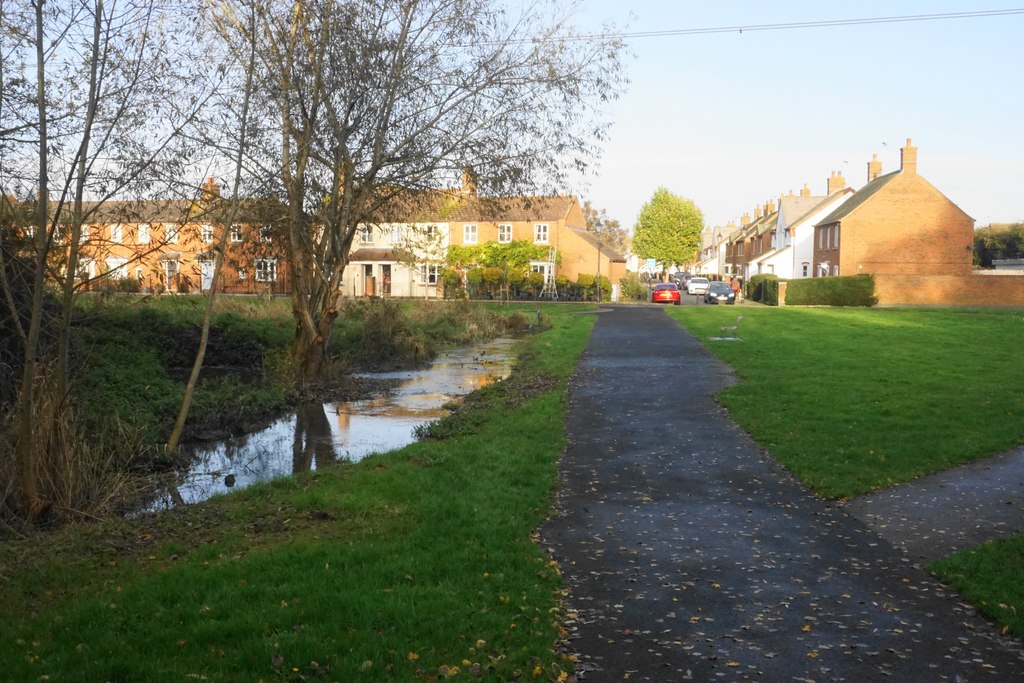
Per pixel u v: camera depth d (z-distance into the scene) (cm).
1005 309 4438
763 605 632
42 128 865
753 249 9569
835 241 6159
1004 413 1331
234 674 504
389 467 1085
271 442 1386
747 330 3092
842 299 5144
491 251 5975
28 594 668
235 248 1872
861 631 584
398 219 1972
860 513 859
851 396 1511
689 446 1184
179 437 1305
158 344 2108
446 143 1736
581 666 533
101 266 1304
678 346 2575
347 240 1953
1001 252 7725
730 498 925
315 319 2006
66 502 938
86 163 930
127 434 1215
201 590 641
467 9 1683
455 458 1105
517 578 672
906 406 1395
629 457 1127
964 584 653
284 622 573
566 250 6406
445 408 1700
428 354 2684
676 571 706
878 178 6681
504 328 3547
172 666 512
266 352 2239
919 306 5025
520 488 958
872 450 1098
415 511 866
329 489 966
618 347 2583
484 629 572
